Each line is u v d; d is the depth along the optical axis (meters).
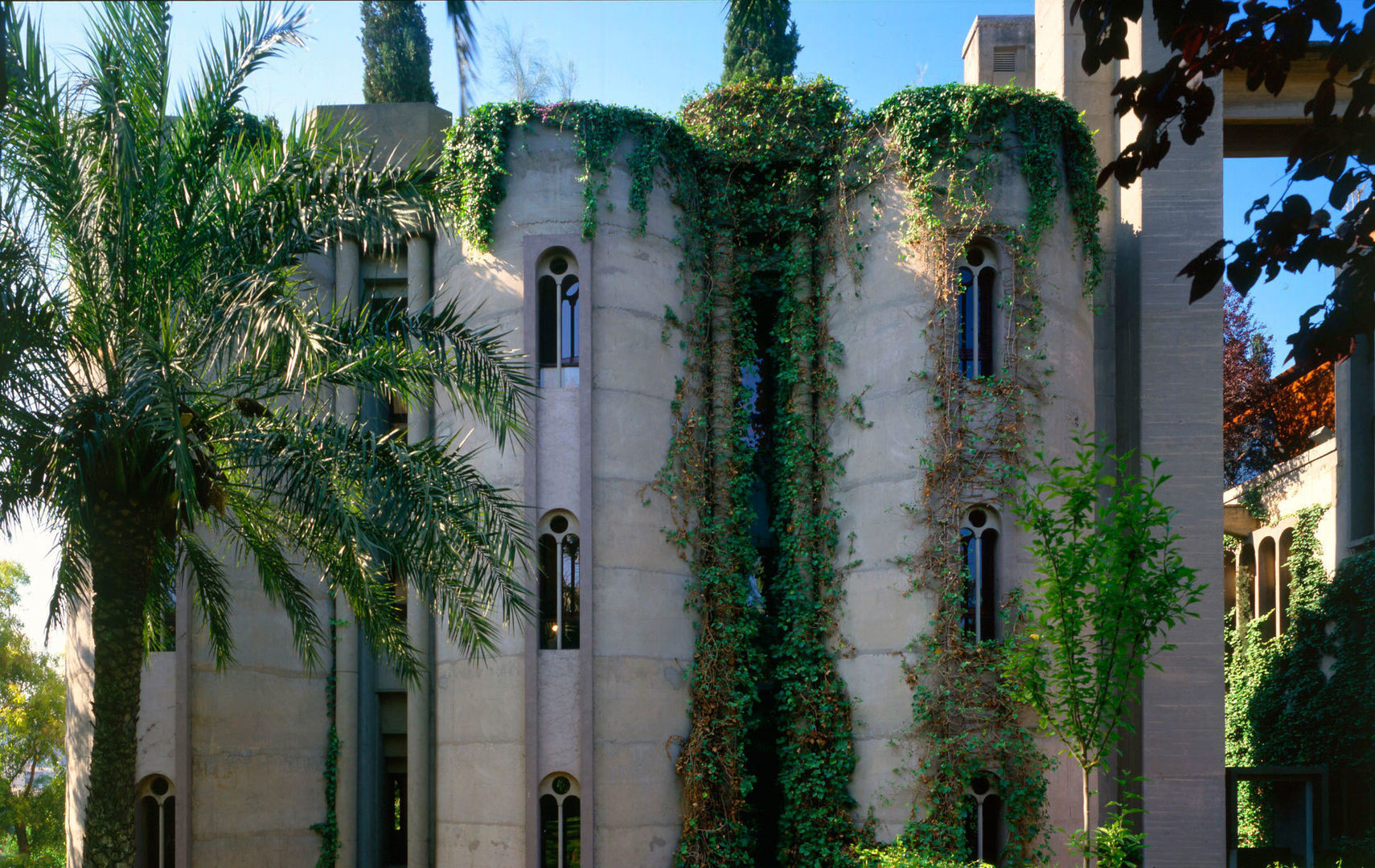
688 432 19.47
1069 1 21.91
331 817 20.52
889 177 19.22
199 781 19.02
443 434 19.52
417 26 28.22
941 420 18.19
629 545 18.53
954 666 17.58
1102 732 18.38
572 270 19.17
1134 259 20.91
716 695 18.84
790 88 20.95
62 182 12.27
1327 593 26.66
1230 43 6.93
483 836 17.95
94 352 12.91
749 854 19.05
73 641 20.20
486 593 13.78
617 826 17.67
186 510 11.46
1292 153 6.72
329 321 13.63
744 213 20.67
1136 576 13.42
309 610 15.75
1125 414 20.86
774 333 20.41
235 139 14.10
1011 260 18.50
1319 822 24.02
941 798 17.28
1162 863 19.45
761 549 20.39
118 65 12.31
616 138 19.33
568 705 17.92
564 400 18.77
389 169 13.98
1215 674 19.81
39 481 12.28
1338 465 27.16
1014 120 18.86
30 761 33.59
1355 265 6.68
